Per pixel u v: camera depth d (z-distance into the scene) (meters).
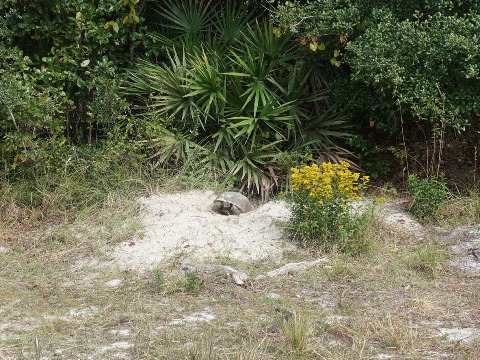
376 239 6.64
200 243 6.57
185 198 7.27
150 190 7.36
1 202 7.25
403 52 7.24
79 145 7.81
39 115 7.41
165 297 5.86
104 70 7.73
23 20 7.85
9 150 7.40
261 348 5.13
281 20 7.73
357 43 7.43
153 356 5.05
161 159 7.50
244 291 5.92
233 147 7.74
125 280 6.16
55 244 6.73
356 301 5.78
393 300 5.80
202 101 7.76
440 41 7.16
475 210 7.07
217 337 5.27
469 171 7.80
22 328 5.43
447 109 7.25
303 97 7.96
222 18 8.29
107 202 7.14
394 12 7.57
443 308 5.70
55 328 5.41
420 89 7.19
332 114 7.92
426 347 5.18
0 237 6.87
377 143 8.00
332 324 5.40
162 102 7.72
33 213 7.18
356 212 6.79
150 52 8.12
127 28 8.02
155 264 6.36
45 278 6.20
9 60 7.84
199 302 5.77
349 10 7.51
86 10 7.84
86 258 6.52
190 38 8.21
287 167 7.56
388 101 7.49
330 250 6.48
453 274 6.21
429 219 7.00
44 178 7.41
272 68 7.96
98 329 5.41
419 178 7.70
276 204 7.11
